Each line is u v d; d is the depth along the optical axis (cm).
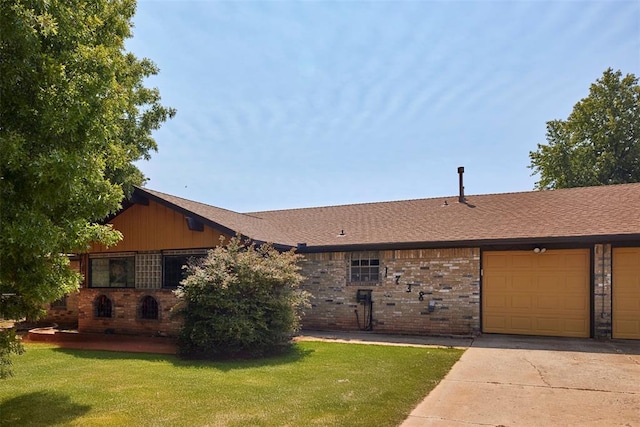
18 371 768
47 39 507
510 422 492
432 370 734
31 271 504
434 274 1202
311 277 1341
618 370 729
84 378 710
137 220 1273
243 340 865
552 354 866
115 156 748
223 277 904
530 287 1131
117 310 1257
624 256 1049
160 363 834
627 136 2464
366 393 599
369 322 1259
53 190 482
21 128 491
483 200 1483
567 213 1206
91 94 511
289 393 604
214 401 571
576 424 486
